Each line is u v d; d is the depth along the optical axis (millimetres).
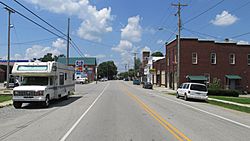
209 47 51688
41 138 9312
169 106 21109
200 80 50406
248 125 12602
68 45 40688
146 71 97125
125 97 30203
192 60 51344
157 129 11023
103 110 17641
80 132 10336
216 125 12383
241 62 52562
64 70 25078
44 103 19359
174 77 54406
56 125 11945
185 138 9375
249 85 52625
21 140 9008
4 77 86000
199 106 22359
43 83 20438
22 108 19172
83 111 17141
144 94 36844
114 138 9289
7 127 11539
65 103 22906
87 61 135875
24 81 20625
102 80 138250
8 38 43312
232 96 39312
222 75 51906
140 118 14117
